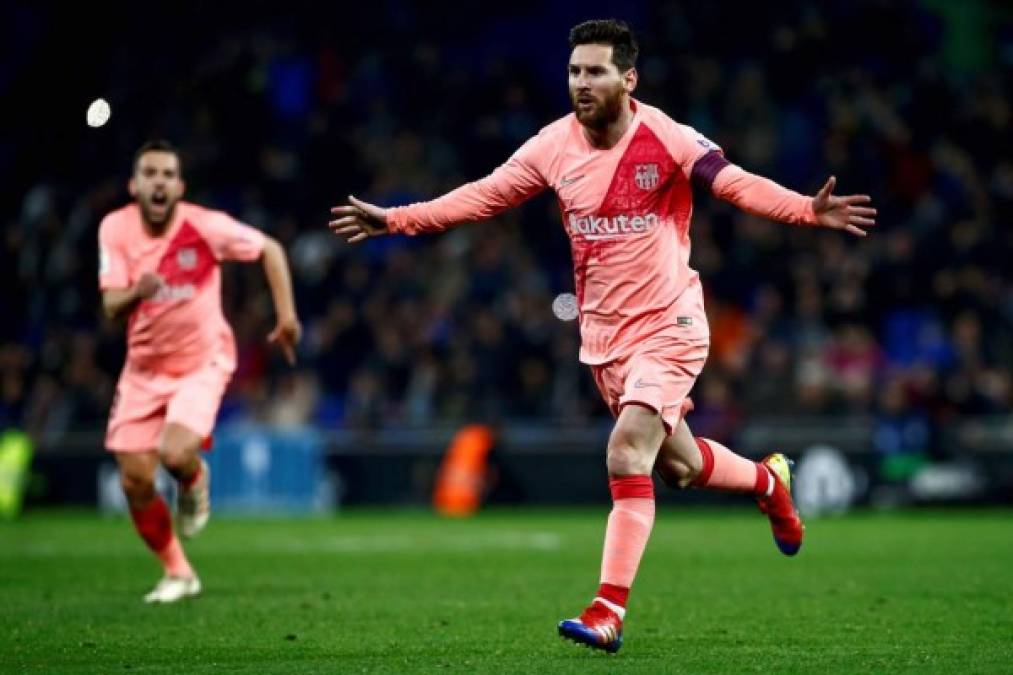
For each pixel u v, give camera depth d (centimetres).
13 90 6247
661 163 1712
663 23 6188
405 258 5522
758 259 5334
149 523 2286
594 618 1631
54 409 5075
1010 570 2675
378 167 5884
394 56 6166
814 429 4784
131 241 2298
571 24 6531
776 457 2014
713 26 6191
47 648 1756
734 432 4788
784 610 2081
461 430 4912
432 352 5116
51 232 5650
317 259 5562
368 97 6097
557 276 5566
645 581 2519
